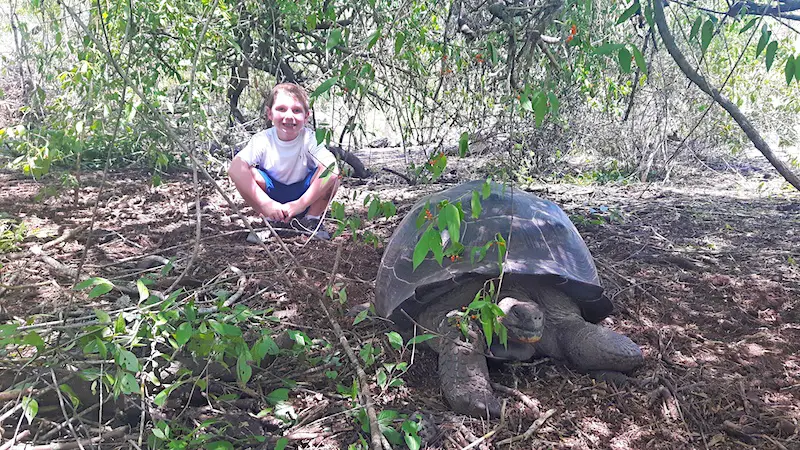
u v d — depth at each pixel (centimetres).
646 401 256
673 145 863
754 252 462
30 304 309
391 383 245
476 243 279
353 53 282
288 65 674
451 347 251
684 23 607
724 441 234
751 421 245
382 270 309
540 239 288
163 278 348
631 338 314
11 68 807
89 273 351
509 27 287
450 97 481
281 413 237
